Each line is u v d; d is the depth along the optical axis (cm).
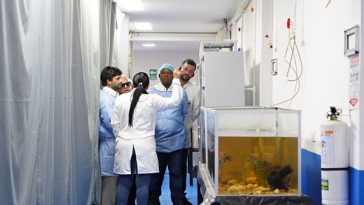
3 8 170
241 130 217
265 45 383
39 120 210
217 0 516
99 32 390
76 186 299
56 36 245
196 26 706
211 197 212
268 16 383
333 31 229
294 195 212
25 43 188
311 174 262
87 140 310
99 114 339
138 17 624
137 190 305
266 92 382
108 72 343
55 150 246
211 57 399
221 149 217
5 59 172
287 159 217
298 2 296
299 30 294
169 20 648
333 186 204
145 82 324
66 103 258
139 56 966
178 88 324
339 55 221
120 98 312
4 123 172
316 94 257
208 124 268
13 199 178
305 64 280
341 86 218
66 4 263
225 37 674
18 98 183
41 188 214
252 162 217
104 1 424
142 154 300
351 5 206
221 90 397
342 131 204
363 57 196
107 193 329
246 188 216
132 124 303
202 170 289
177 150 358
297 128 216
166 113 353
